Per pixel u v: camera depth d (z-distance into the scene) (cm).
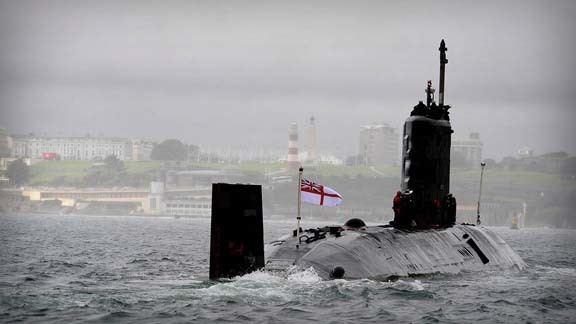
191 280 10019
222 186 8731
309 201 10506
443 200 11338
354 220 10588
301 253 9406
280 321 7412
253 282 8806
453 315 7981
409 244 10131
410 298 8581
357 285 8844
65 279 10769
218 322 7331
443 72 11631
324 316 7644
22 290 9156
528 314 8262
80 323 7200
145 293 8606
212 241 8762
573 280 11131
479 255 11306
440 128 11019
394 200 10769
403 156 11056
